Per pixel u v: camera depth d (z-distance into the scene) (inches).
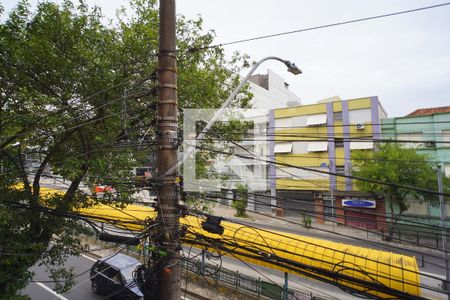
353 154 896.9
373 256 379.2
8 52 330.3
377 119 936.9
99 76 335.9
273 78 1590.8
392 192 792.9
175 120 213.2
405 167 775.1
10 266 346.0
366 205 916.6
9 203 322.3
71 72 340.2
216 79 474.6
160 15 216.8
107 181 338.0
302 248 412.5
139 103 331.0
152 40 349.4
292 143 1036.5
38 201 361.1
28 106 357.4
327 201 973.2
